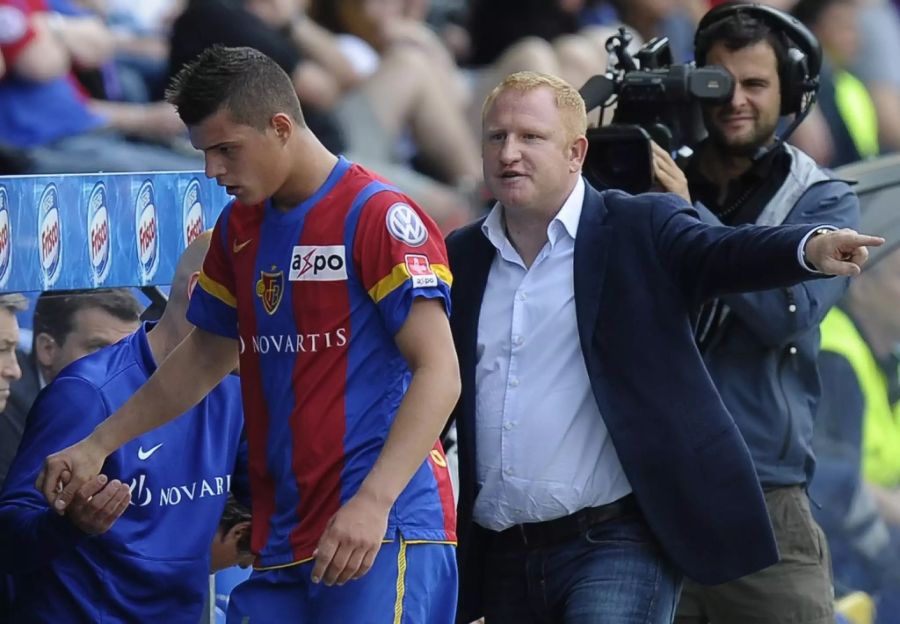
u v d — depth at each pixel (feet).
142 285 49.75
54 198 47.42
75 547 44.88
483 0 103.14
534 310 48.16
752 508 47.21
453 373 41.24
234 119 40.88
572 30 102.68
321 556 39.86
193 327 46.21
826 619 54.54
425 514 42.78
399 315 41.34
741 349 53.52
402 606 42.19
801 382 54.70
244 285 43.01
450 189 91.61
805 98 56.75
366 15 94.27
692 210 48.37
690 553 47.29
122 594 45.55
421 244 41.81
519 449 48.08
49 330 47.88
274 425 42.86
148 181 49.67
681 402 47.01
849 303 66.74
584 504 47.91
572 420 47.80
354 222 41.86
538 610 48.98
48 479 42.78
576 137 48.08
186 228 50.93
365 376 42.11
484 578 50.16
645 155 52.47
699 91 53.72
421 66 92.84
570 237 48.16
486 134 47.93
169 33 87.30
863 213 65.87
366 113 90.27
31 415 45.68
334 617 42.09
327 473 42.09
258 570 43.47
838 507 66.90
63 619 45.16
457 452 49.34
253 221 42.96
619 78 54.70
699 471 46.98
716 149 55.62
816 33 109.91
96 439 43.39
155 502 45.85
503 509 48.60
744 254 44.91
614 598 47.14
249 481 44.47
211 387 44.91
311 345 42.22
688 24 109.50
